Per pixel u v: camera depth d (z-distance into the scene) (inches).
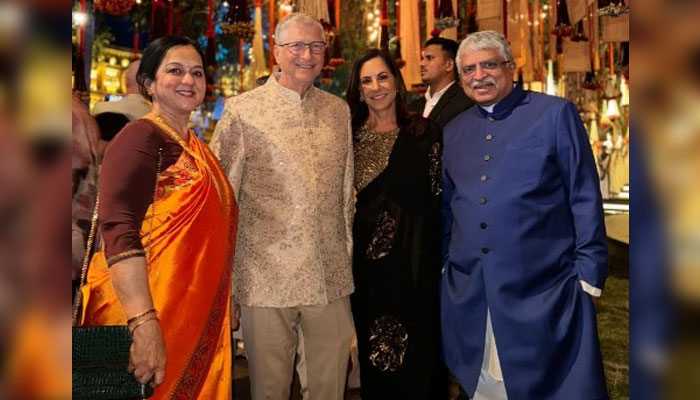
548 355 87.8
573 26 173.8
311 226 91.2
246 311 92.4
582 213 88.0
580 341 88.2
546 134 89.4
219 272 75.2
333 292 93.8
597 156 426.9
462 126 99.7
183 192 71.8
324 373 95.3
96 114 112.7
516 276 89.0
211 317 74.1
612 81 326.6
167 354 69.6
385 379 104.2
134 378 63.1
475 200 92.6
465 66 93.2
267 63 294.2
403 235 103.5
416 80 189.8
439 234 104.9
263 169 91.0
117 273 64.9
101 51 273.1
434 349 103.7
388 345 104.0
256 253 91.0
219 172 78.5
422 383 102.9
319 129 94.3
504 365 89.7
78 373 61.9
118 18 275.0
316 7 164.7
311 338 95.0
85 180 92.9
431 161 104.4
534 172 89.1
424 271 103.1
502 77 92.1
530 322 88.2
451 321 97.7
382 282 104.2
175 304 70.2
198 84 75.4
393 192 104.2
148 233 69.4
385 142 106.7
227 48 318.0
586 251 87.4
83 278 70.2
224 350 76.6
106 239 65.7
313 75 92.4
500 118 94.4
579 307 88.9
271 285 90.3
